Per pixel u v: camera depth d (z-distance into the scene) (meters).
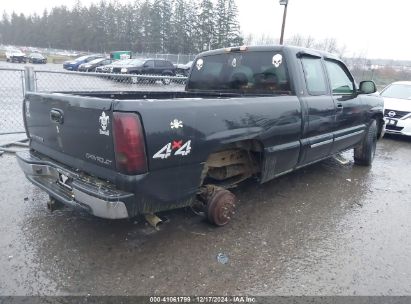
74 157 3.24
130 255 3.23
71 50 84.94
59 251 3.24
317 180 5.67
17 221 3.77
